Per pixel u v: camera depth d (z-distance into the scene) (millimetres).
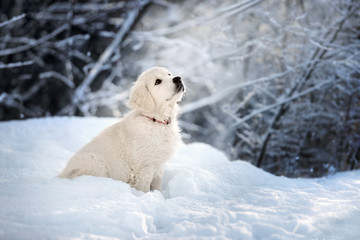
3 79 12039
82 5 11867
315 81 8492
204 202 2838
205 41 9328
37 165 4012
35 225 2152
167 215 2564
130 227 2268
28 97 12117
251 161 9367
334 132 8656
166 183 3852
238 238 2135
